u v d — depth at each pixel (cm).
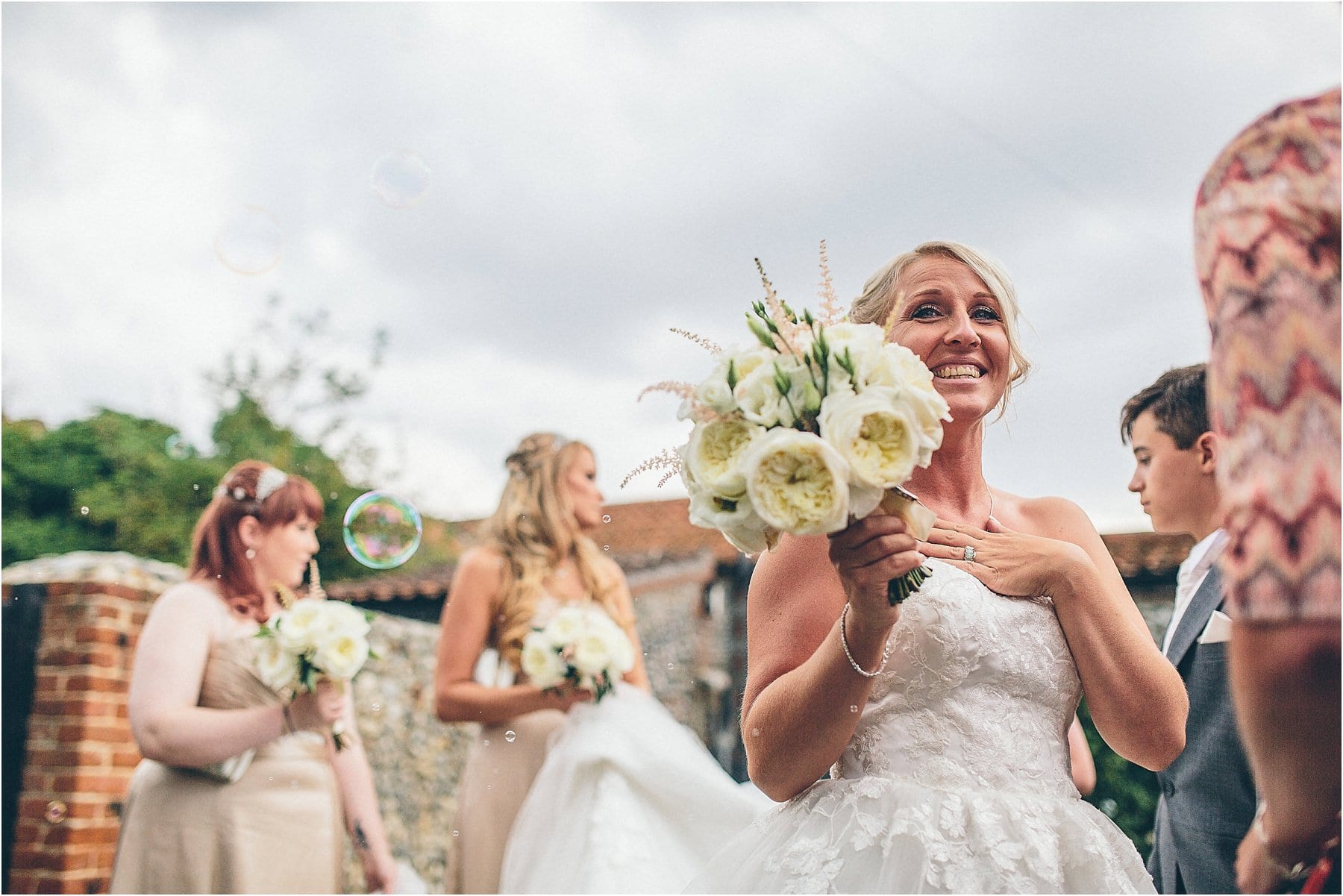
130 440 1597
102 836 434
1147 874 166
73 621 446
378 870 317
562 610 336
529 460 350
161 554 1523
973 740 162
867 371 146
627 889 277
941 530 176
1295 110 94
